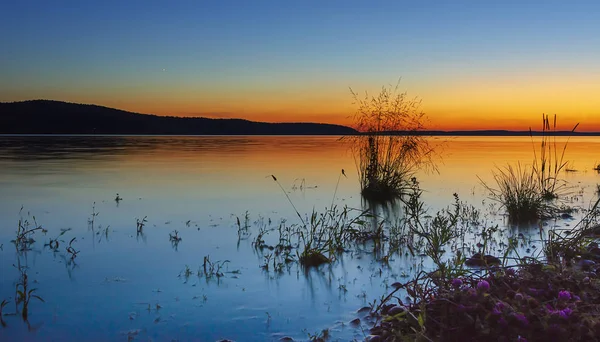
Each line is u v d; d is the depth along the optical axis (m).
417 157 11.45
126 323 3.87
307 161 21.06
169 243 6.38
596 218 7.81
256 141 53.59
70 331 3.71
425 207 9.23
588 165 19.00
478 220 7.86
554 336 2.88
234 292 4.56
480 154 27.69
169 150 29.92
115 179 13.62
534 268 4.07
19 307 4.17
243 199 10.20
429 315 3.34
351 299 4.37
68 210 8.73
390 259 5.60
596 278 3.94
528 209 8.00
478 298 3.30
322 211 8.84
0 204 9.35
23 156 22.98
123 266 5.36
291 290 4.62
